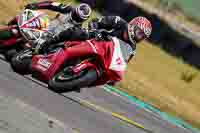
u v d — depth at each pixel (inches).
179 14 3159.5
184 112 1758.1
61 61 986.1
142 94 1644.9
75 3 2544.3
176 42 3029.0
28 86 1024.2
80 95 1198.3
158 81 2126.0
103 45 959.0
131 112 1353.3
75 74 971.9
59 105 1018.1
